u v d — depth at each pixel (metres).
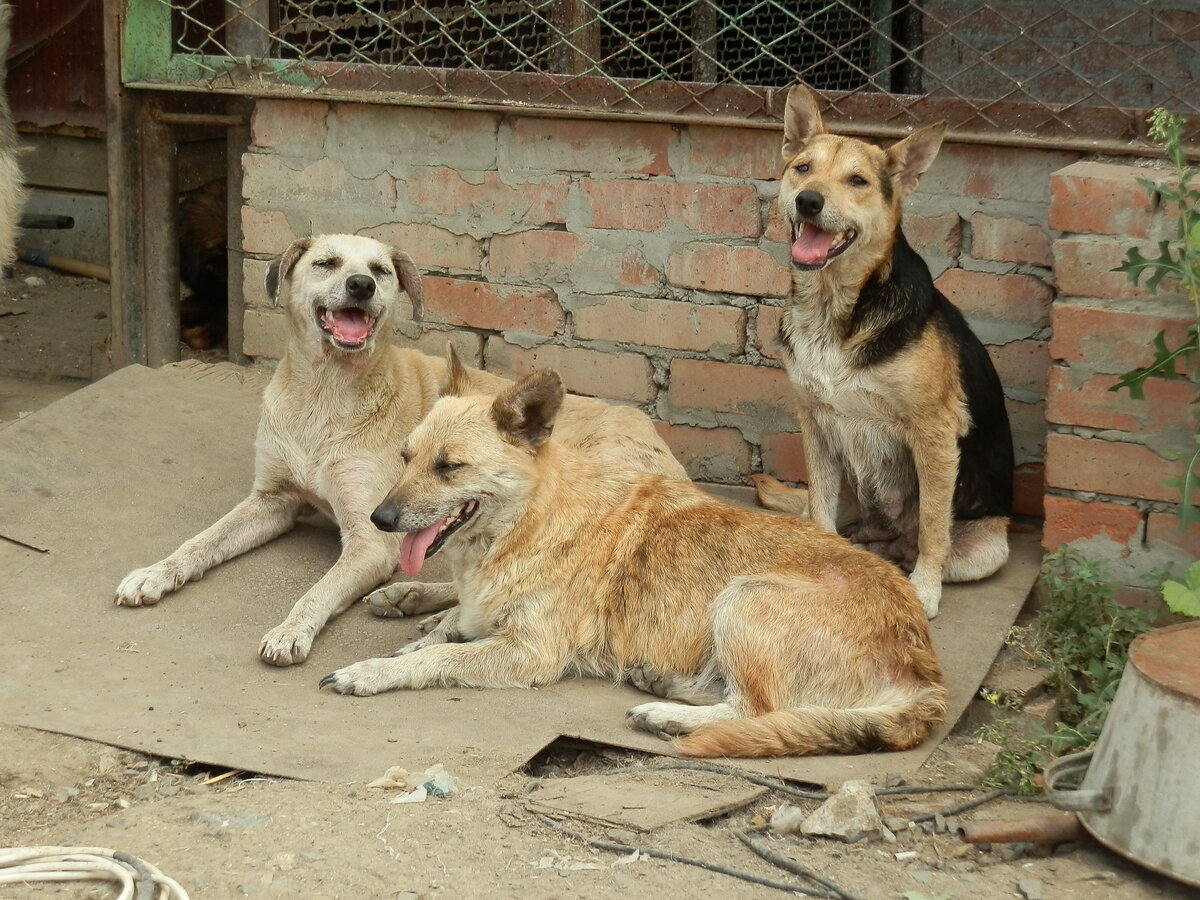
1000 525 4.71
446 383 4.50
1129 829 4.05
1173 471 4.59
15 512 4.73
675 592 4.41
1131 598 4.64
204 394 5.06
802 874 4.02
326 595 4.55
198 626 4.54
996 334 4.80
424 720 4.32
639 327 4.96
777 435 4.92
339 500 4.68
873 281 4.60
